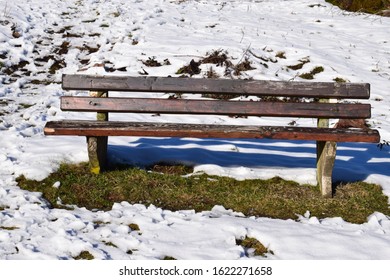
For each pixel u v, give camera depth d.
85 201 4.52
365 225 4.24
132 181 4.83
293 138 4.58
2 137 5.81
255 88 4.79
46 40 9.65
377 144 6.22
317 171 5.07
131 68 8.42
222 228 3.99
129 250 3.67
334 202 4.66
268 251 3.77
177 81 4.79
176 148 5.72
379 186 5.06
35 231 3.84
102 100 4.77
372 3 13.45
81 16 11.23
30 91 7.66
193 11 12.14
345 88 4.78
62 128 4.59
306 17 12.33
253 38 9.95
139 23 10.70
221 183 4.98
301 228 4.06
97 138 4.76
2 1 11.70
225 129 4.59
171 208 4.46
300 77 8.52
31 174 4.84
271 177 5.16
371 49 10.02
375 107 7.55
